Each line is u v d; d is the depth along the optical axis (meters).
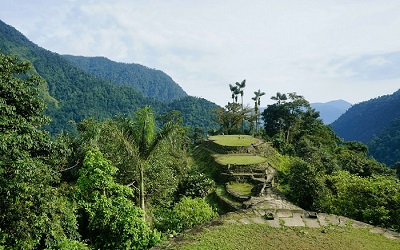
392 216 13.59
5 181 8.10
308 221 11.51
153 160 17.55
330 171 27.83
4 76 9.43
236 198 21.25
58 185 14.52
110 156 16.78
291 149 40.53
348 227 11.17
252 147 33.44
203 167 30.80
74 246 9.71
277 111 56.75
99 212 11.77
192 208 14.12
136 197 16.55
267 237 9.75
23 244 8.42
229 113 56.88
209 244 8.80
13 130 8.62
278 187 23.83
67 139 17.92
